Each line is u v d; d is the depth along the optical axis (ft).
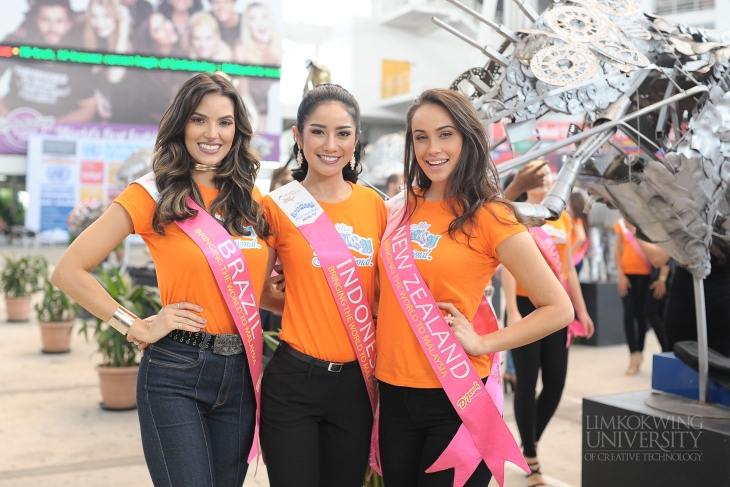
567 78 6.88
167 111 5.46
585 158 7.19
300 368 5.56
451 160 5.39
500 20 47.11
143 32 53.21
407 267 5.43
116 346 12.69
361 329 5.65
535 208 6.63
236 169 5.57
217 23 54.60
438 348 5.29
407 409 5.44
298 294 5.67
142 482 9.36
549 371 9.25
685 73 7.48
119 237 5.35
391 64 63.57
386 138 21.24
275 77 55.98
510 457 5.36
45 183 51.19
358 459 5.73
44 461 10.18
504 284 9.69
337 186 5.96
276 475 5.53
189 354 5.26
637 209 7.70
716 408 7.61
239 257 5.41
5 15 50.78
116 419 12.43
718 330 8.52
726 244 8.16
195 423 5.21
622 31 7.65
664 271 14.73
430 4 60.95
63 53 51.70
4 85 51.08
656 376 8.55
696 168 7.22
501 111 7.00
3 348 18.92
